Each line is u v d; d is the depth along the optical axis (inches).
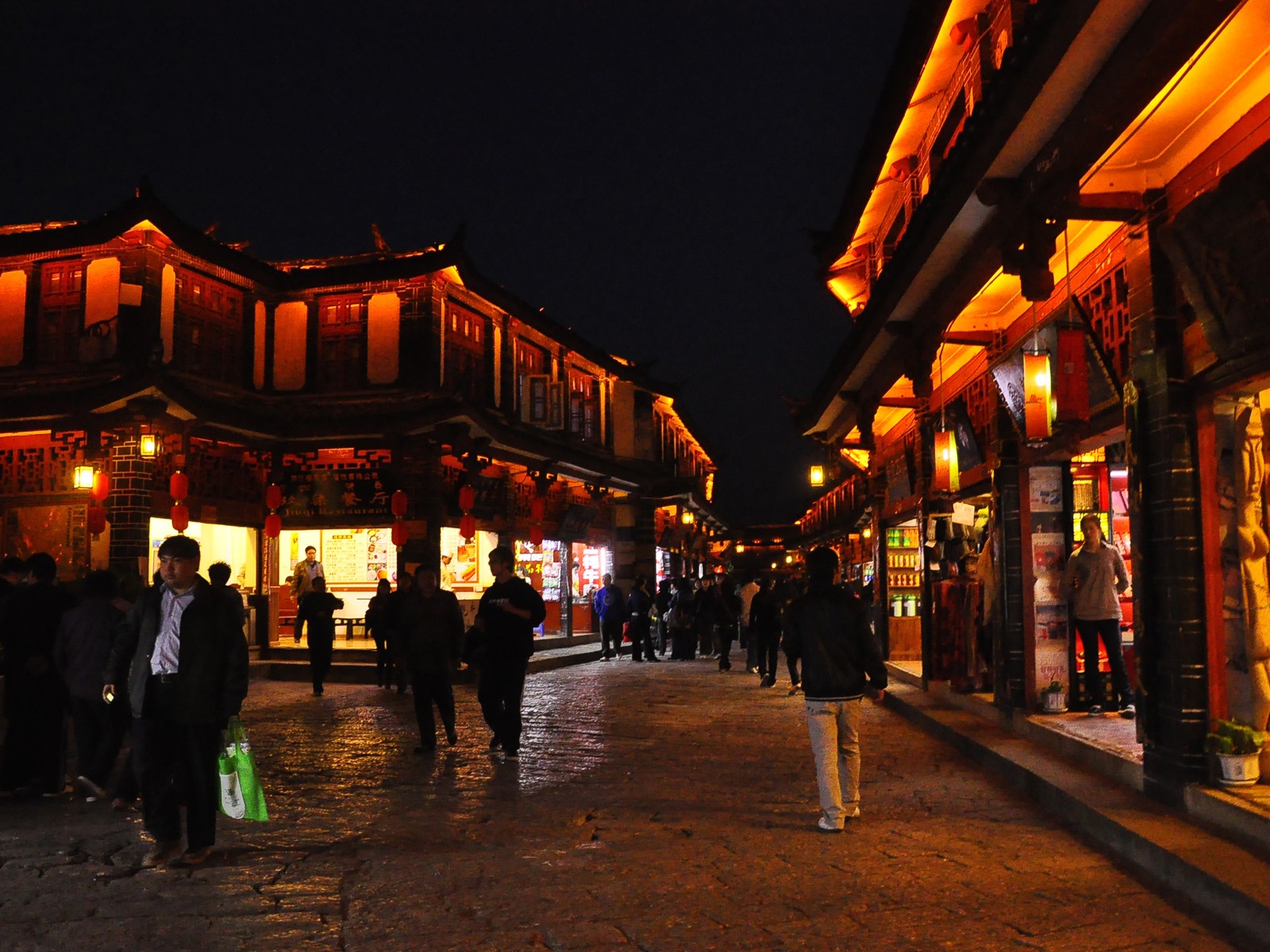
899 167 561.3
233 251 800.9
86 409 675.4
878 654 275.7
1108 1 191.2
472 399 848.9
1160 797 257.3
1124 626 426.9
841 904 203.8
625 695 618.5
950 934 185.2
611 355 1269.7
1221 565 252.7
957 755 383.2
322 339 864.9
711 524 1825.8
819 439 779.4
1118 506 424.8
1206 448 254.1
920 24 386.0
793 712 527.5
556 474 974.4
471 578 888.9
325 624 621.9
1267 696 250.2
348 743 427.8
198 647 238.4
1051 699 387.5
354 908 202.5
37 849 249.4
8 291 763.4
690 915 197.3
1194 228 224.2
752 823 276.7
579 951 177.9
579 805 299.9
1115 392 298.7
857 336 503.8
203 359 802.2
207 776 239.5
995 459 410.0
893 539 709.9
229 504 777.6
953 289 353.7
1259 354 221.1
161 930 189.9
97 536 689.6
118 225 721.6
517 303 973.2
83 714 308.0
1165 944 178.2
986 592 452.4
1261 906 174.6
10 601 317.1
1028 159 261.6
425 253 836.0
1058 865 230.2
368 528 834.2
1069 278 336.8
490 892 212.8
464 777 347.3
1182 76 208.8
